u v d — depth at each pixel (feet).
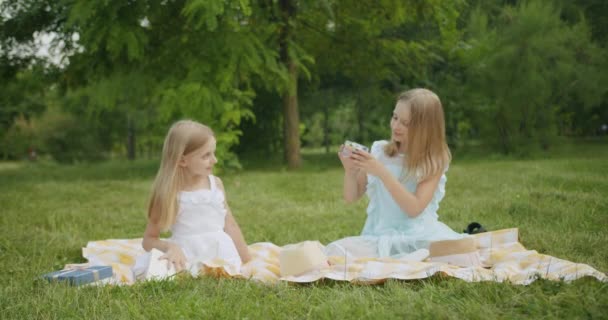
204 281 9.22
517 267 9.84
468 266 10.05
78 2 27.40
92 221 17.93
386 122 54.08
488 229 14.53
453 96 47.32
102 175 39.63
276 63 33.09
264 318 7.43
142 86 33.94
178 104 30.76
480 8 48.80
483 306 7.47
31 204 22.04
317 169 38.93
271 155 51.90
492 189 22.40
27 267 11.38
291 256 9.98
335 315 7.41
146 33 31.24
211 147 11.14
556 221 14.71
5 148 75.61
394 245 11.17
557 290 8.09
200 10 26.71
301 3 32.83
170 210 10.78
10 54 39.01
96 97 38.04
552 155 42.70
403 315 7.27
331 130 73.97
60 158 75.66
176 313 7.58
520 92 42.70
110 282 9.71
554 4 48.19
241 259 11.75
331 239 14.51
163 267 9.92
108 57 33.58
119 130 74.59
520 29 42.63
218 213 11.35
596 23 49.52
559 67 42.91
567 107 54.85
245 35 31.09
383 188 11.78
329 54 44.68
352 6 39.24
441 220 16.34
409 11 39.29
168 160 10.96
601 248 11.49
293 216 18.08
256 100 49.47
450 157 11.57
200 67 31.19
